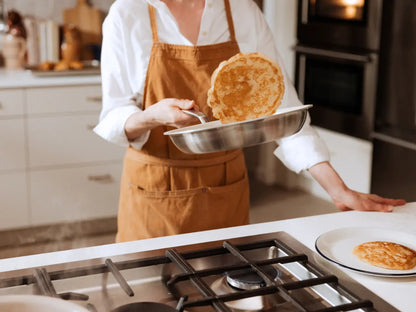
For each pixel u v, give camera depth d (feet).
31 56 11.65
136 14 5.11
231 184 5.41
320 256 3.57
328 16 10.56
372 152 9.64
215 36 5.29
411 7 8.60
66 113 10.24
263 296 3.13
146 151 5.21
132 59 5.17
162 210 5.27
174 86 5.23
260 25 5.47
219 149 3.45
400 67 8.92
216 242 3.70
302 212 11.65
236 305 3.04
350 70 10.00
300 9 11.30
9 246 10.37
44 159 10.29
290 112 3.40
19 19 11.58
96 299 3.07
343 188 4.62
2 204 10.22
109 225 11.02
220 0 5.24
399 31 8.87
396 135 9.15
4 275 3.22
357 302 2.91
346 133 10.33
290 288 3.01
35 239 10.57
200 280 3.10
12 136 10.02
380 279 3.34
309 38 11.16
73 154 10.44
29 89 9.93
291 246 3.67
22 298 2.58
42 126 10.15
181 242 3.79
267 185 13.33
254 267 3.23
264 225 4.12
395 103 9.12
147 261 3.37
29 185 10.30
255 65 3.65
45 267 3.32
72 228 10.67
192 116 4.13
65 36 11.66
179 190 5.23
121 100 5.21
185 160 5.20
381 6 9.18
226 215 5.41
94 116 10.42
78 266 3.35
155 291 3.17
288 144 4.92
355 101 9.99
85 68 10.78
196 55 5.20
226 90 3.63
